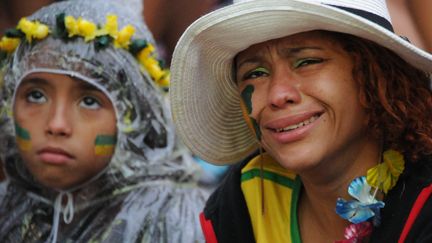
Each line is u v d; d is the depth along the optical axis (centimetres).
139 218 337
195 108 300
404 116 262
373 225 265
